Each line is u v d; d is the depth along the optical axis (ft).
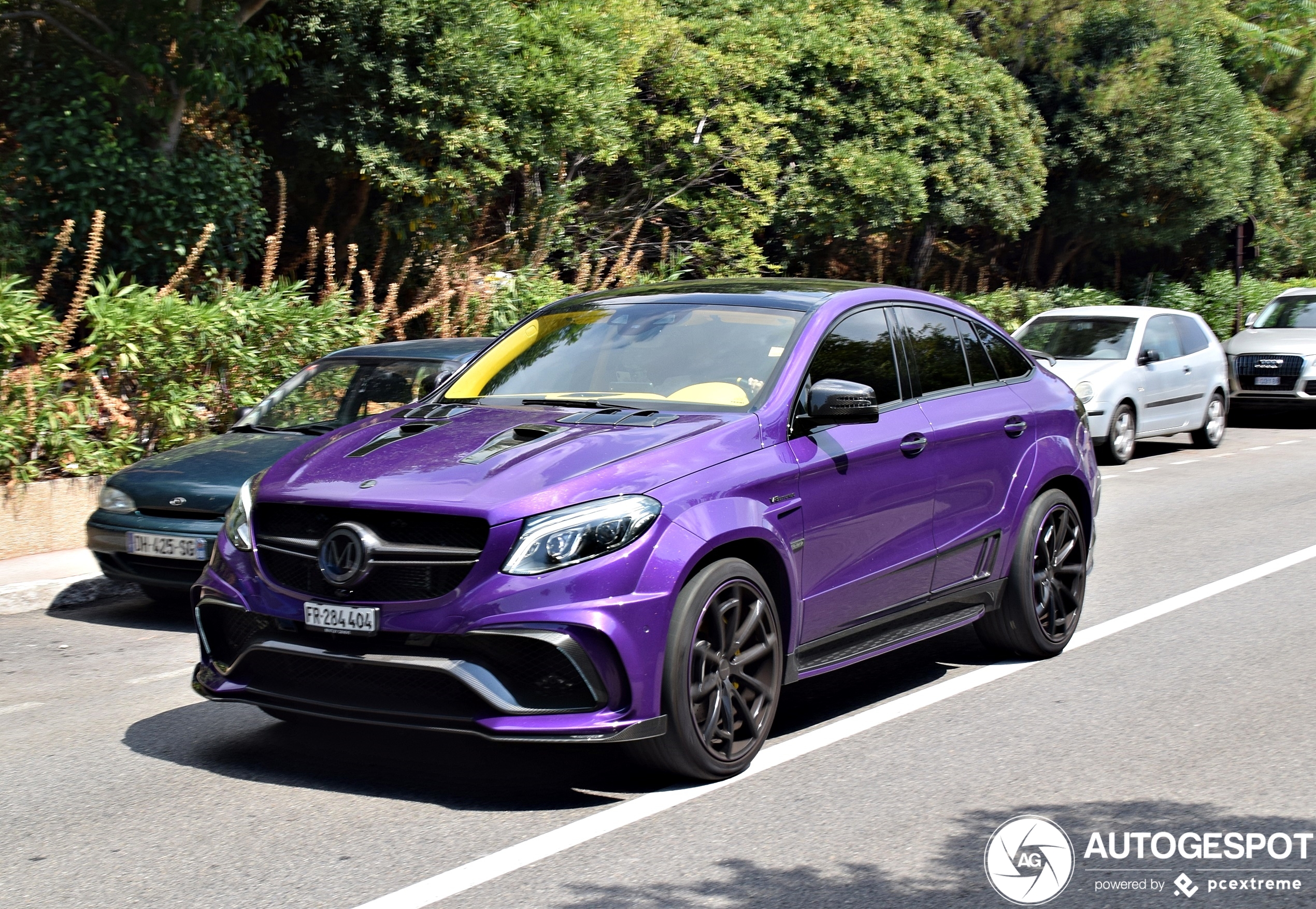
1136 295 93.71
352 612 14.20
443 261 48.60
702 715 14.96
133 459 33.04
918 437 18.58
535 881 12.35
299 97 45.44
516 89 47.73
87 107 39.65
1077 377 48.57
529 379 18.72
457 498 14.24
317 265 50.57
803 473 16.46
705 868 12.70
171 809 14.43
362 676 14.44
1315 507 38.14
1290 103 110.83
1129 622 23.82
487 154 47.52
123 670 21.34
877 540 17.75
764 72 61.41
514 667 13.88
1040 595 21.07
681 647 14.48
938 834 13.65
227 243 42.57
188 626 24.93
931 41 70.38
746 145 59.06
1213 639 22.45
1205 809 14.49
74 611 26.50
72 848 13.29
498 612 13.78
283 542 14.99
